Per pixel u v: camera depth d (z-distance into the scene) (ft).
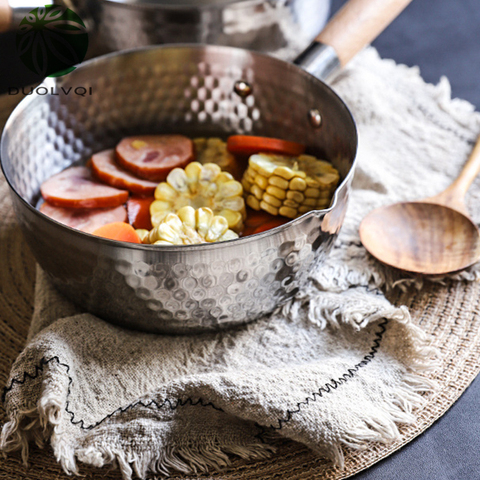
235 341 2.40
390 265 2.50
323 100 2.55
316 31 2.86
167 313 2.32
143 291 2.28
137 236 2.44
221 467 2.27
